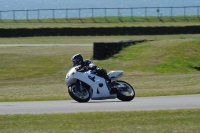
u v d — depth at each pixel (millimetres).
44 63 91562
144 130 25859
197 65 82938
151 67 81562
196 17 198250
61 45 115938
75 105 37344
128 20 194000
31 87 64938
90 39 139375
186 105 36500
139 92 52188
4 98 49094
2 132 25797
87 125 27453
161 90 54031
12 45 118875
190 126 26719
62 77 78812
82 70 38844
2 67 88438
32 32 151375
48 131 25922
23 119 29812
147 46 91500
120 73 39906
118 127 26750
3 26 168500
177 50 87812
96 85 38781
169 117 29656
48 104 38781
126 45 92312
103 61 88188
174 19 195875
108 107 35688
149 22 189000
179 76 69562
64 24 179750
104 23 185125
